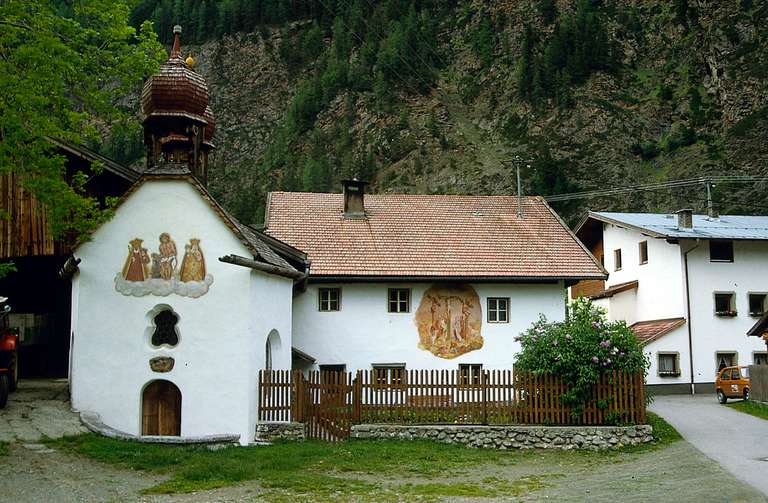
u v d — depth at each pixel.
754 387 28.88
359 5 148.50
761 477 13.91
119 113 16.41
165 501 11.96
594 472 15.48
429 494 12.79
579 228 46.47
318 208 32.41
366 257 28.80
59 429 16.92
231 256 18.41
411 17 134.25
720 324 37.00
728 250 37.81
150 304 18.88
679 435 20.64
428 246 30.05
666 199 79.06
